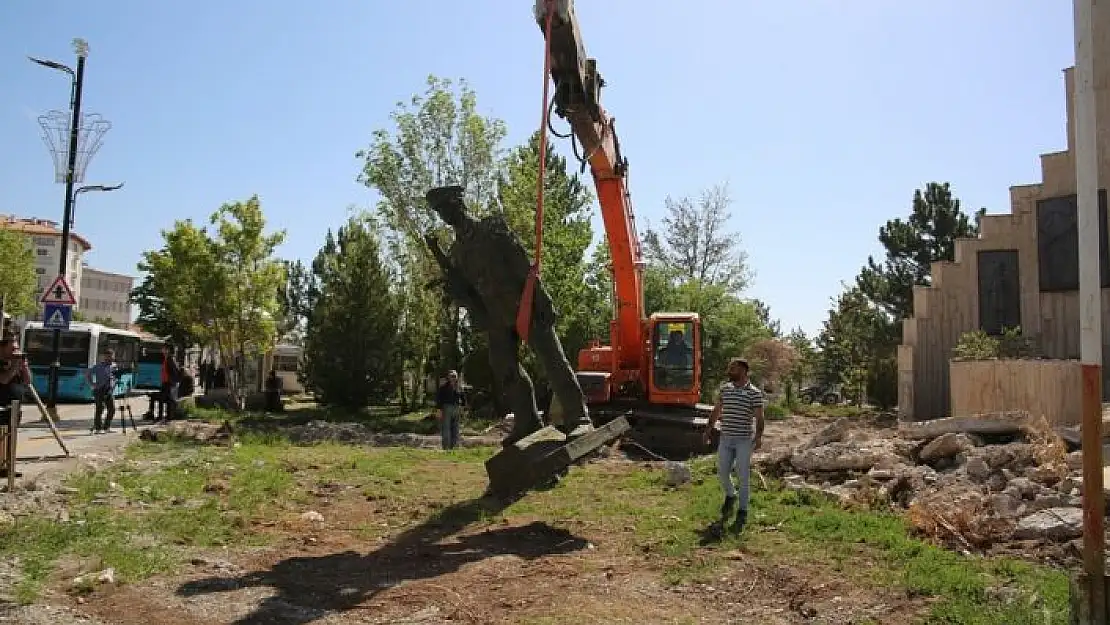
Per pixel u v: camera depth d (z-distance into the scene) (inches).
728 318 1556.3
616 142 688.4
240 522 351.6
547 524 364.5
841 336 1641.2
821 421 1231.5
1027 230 957.8
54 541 296.2
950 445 437.4
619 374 799.7
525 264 405.7
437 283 425.1
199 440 677.3
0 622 213.9
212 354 1598.2
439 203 413.1
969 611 225.3
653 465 578.9
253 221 1214.9
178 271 1211.2
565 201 1337.4
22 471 446.6
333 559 299.9
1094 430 174.9
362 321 1246.9
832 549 305.1
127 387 1453.0
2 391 389.7
